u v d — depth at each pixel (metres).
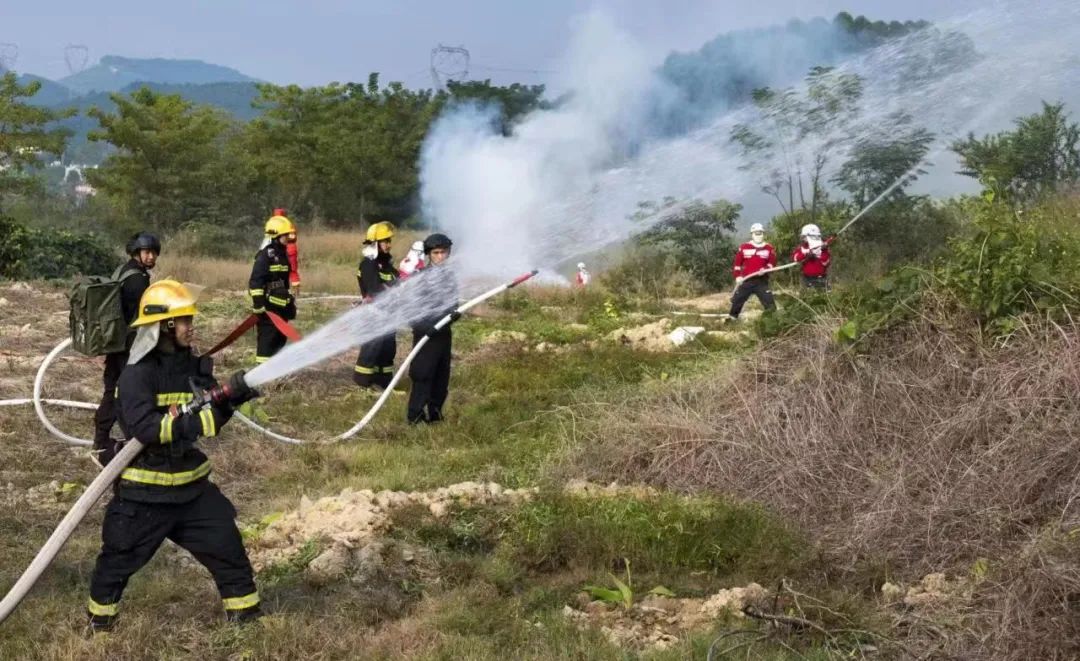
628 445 8.38
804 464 7.57
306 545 6.58
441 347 10.35
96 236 24.41
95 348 7.85
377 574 6.32
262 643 5.39
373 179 41.06
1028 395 7.20
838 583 6.34
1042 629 5.16
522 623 5.70
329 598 5.98
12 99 32.47
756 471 7.75
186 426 5.27
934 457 7.18
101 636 5.41
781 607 5.85
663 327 15.20
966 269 8.11
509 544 6.84
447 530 7.02
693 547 6.74
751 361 8.77
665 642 5.58
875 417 7.72
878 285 8.52
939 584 6.06
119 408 5.32
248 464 8.93
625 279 23.08
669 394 9.09
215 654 5.35
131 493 5.39
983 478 6.88
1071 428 6.80
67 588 6.14
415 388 10.30
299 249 31.03
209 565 5.59
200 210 34.12
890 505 6.83
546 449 8.98
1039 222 9.15
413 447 9.52
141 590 6.05
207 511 5.54
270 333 11.91
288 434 10.04
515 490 7.92
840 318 8.52
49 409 10.42
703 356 12.91
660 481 8.07
